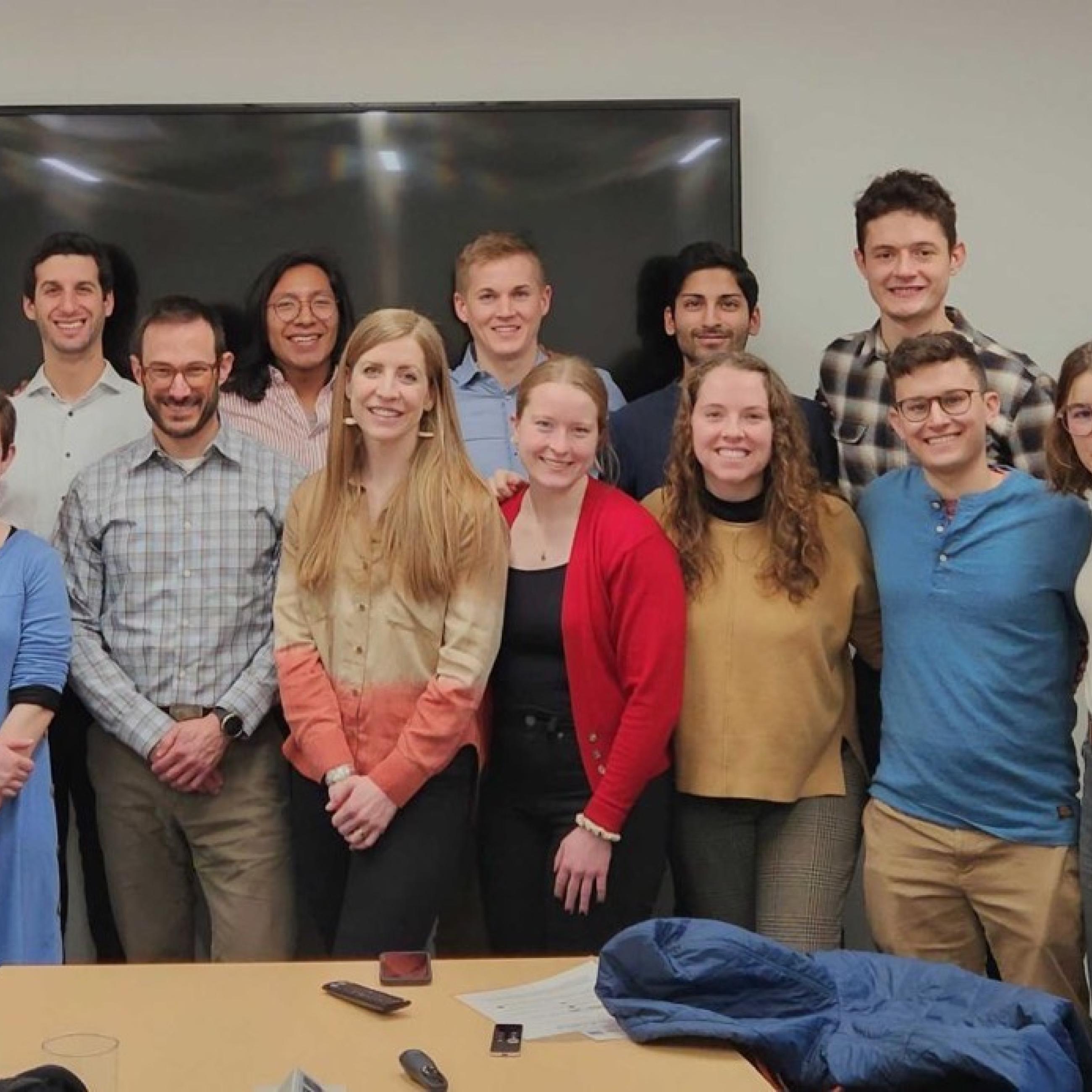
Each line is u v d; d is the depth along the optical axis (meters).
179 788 3.03
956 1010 1.88
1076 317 3.67
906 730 2.72
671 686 2.69
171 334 3.09
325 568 2.75
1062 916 2.63
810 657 2.76
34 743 2.95
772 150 3.64
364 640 2.73
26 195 3.54
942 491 2.71
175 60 3.60
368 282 3.56
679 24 3.62
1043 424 3.08
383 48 3.61
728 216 3.58
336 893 2.82
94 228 3.54
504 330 3.31
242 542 3.10
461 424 3.36
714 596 2.78
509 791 2.79
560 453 2.68
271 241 3.55
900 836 2.73
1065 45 3.65
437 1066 1.67
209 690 3.06
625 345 3.58
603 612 2.70
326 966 2.04
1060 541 2.61
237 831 3.09
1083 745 2.59
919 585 2.69
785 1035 1.75
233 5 3.60
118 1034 1.77
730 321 3.42
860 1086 1.75
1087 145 3.66
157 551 3.09
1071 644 2.68
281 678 2.80
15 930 2.95
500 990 1.95
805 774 2.79
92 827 3.31
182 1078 1.64
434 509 2.69
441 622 2.72
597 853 2.67
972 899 2.71
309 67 3.61
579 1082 1.64
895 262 3.12
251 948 3.09
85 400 3.51
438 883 2.70
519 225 3.57
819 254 3.65
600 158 3.57
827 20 3.64
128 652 3.08
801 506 2.76
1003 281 3.68
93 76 3.60
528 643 2.75
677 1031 1.74
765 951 1.84
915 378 2.64
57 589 3.04
